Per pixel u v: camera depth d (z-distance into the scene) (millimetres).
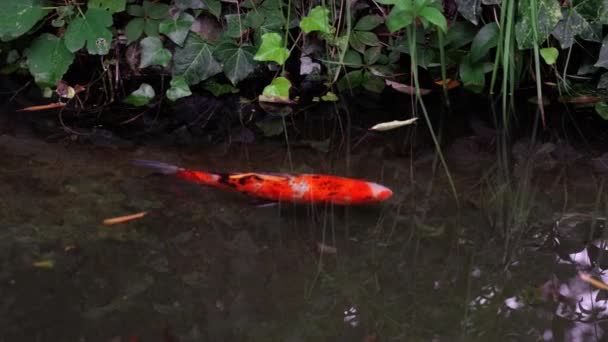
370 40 3205
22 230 1963
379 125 2842
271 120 2920
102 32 2887
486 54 3107
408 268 1904
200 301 1713
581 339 1625
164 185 2242
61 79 3037
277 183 2148
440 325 1671
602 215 2221
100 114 2871
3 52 3135
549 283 1863
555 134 2830
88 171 2326
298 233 2023
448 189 2361
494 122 2938
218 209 2115
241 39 3105
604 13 2926
